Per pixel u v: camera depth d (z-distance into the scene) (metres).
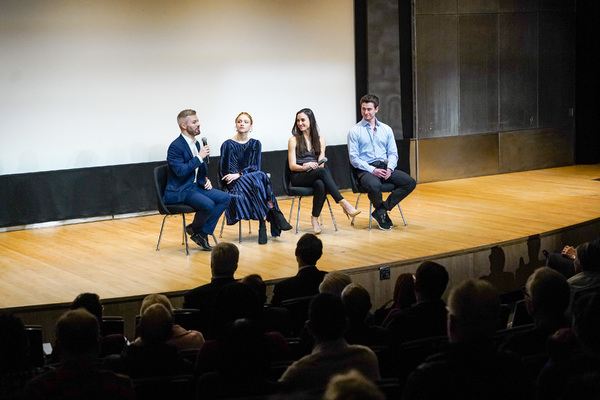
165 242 6.77
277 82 9.02
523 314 3.98
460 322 2.15
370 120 7.06
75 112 7.81
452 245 6.15
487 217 7.41
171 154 6.23
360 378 1.42
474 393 2.10
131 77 8.08
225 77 8.66
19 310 4.76
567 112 11.34
